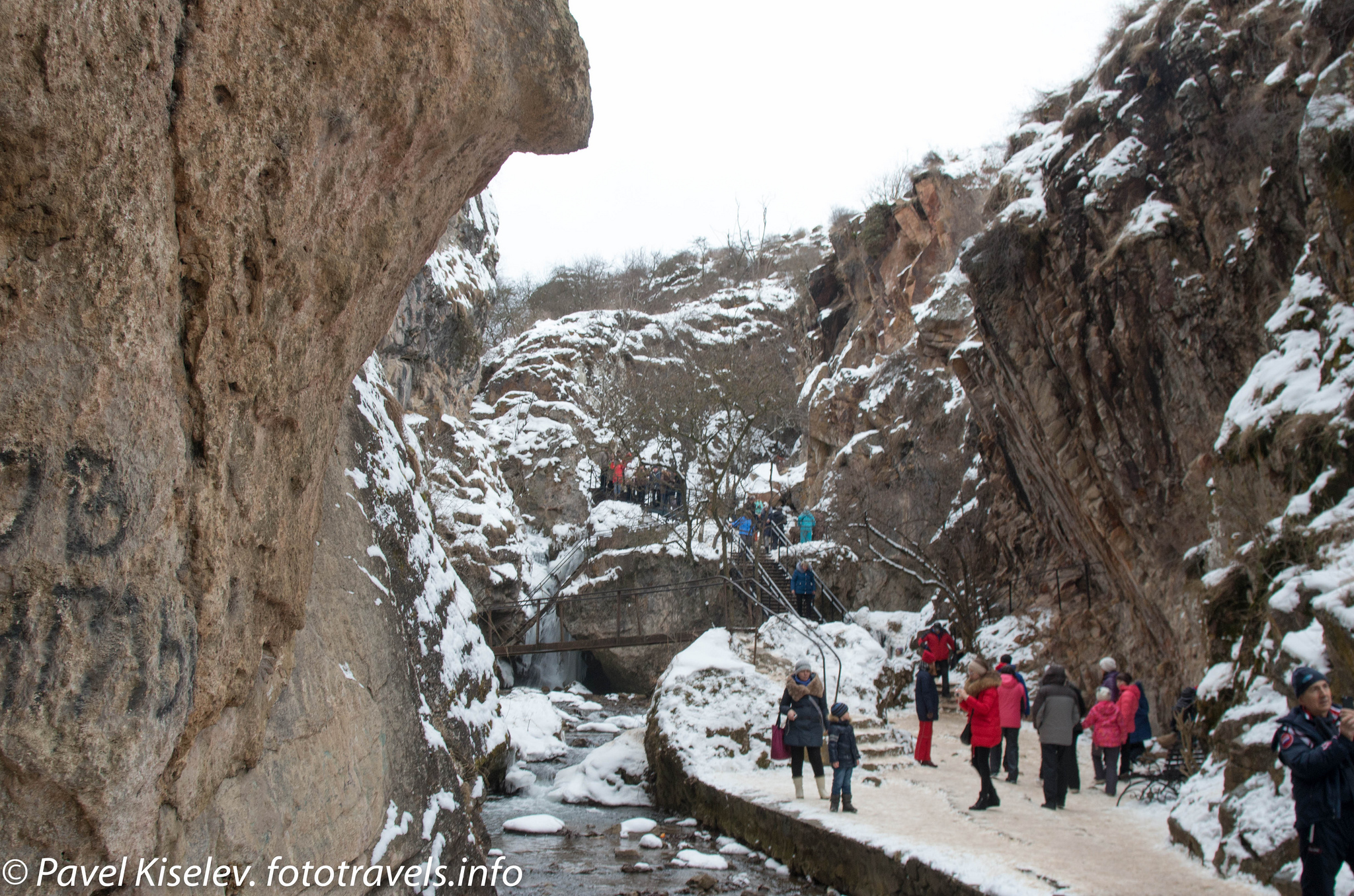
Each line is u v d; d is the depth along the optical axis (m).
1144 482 13.27
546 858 9.39
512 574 28.34
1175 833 7.39
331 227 3.60
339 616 5.75
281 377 3.44
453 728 8.90
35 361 2.29
